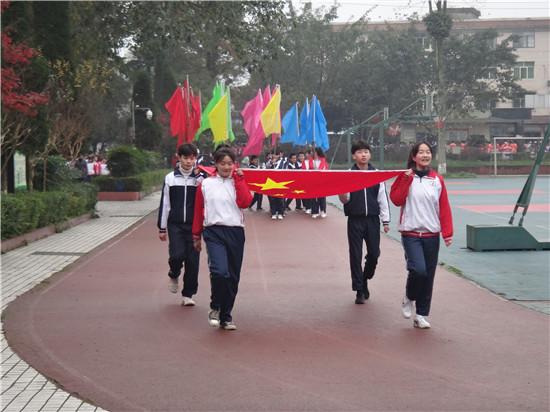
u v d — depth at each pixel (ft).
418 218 24.90
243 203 24.70
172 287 29.43
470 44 162.40
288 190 26.81
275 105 67.72
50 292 31.71
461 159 178.81
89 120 76.89
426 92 171.12
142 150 120.26
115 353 22.22
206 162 42.88
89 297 30.66
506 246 43.70
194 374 20.16
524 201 44.06
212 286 24.85
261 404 17.83
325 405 17.75
